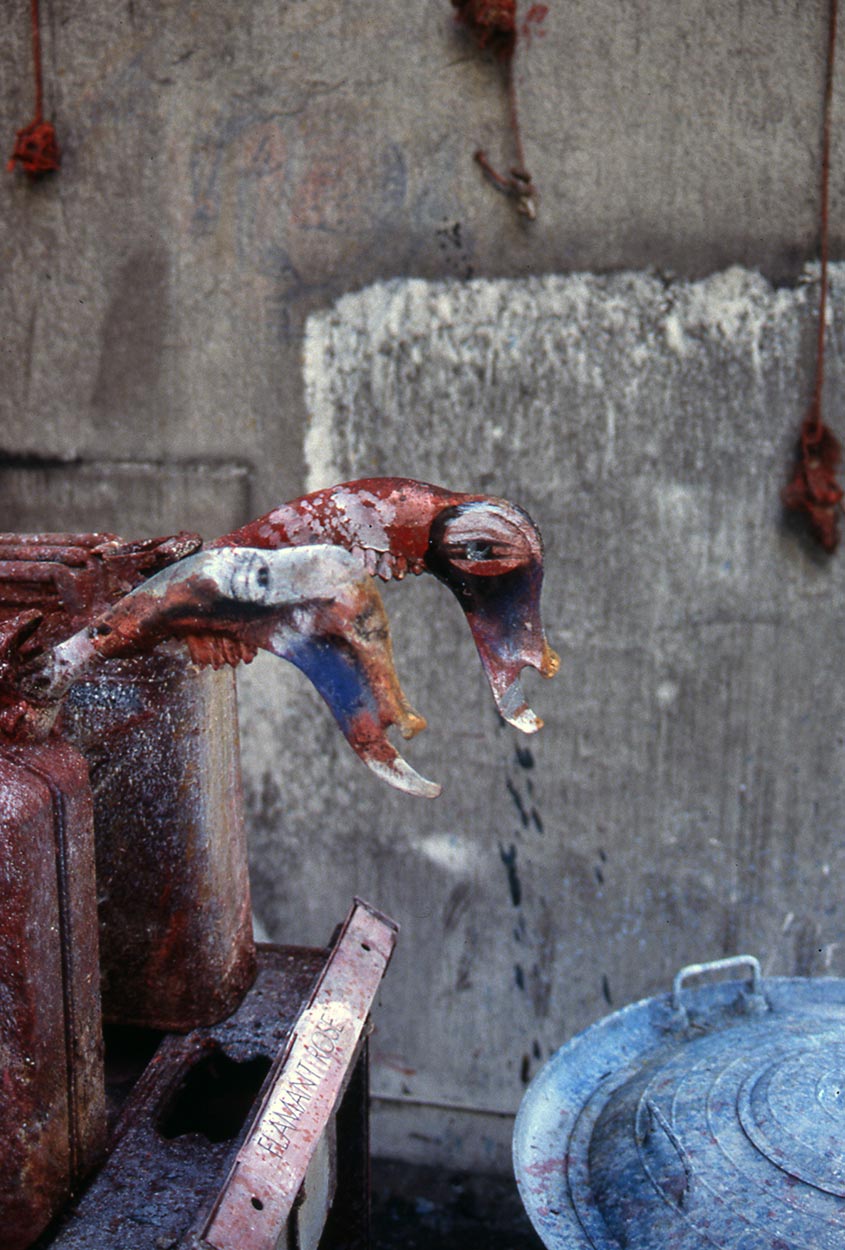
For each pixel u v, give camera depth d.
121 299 2.29
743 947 2.29
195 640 1.06
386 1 2.08
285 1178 1.16
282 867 2.47
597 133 2.05
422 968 2.45
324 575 0.98
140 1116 1.35
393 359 2.21
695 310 2.07
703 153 2.02
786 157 1.99
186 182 2.21
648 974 2.35
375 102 2.12
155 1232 1.16
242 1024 1.49
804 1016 1.64
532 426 2.18
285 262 2.21
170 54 2.17
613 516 2.18
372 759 1.00
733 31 1.96
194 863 1.42
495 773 2.32
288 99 2.15
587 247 2.10
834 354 2.04
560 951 2.38
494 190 2.11
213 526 2.35
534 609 1.22
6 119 2.27
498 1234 2.36
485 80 2.07
